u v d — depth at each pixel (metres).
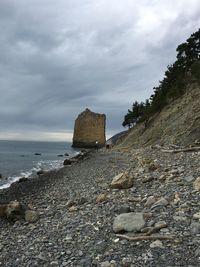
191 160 22.28
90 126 193.88
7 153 120.06
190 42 67.06
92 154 63.91
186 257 8.09
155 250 8.62
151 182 17.09
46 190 25.91
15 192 27.53
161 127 55.62
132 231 9.99
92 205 14.67
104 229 10.82
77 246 9.87
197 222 9.89
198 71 55.34
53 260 9.13
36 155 113.62
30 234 12.02
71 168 42.91
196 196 12.65
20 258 9.67
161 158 27.25
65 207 15.77
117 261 8.43
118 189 17.17
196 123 42.97
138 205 13.08
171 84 66.62
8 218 14.45
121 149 65.25
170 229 9.74
